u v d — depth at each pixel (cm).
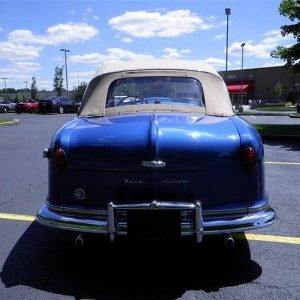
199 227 310
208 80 417
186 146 316
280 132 1260
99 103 411
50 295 313
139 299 307
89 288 324
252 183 329
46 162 871
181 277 342
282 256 383
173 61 452
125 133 328
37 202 563
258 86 6519
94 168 325
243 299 305
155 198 321
